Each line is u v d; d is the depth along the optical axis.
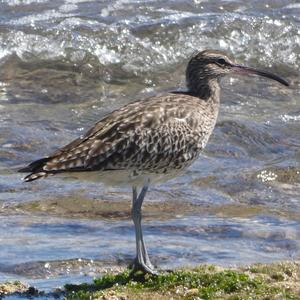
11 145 18.77
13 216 15.47
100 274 12.92
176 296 11.38
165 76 22.92
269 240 14.38
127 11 25.02
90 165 12.02
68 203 16.11
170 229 14.79
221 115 20.48
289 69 23.55
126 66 23.02
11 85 22.09
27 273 12.99
